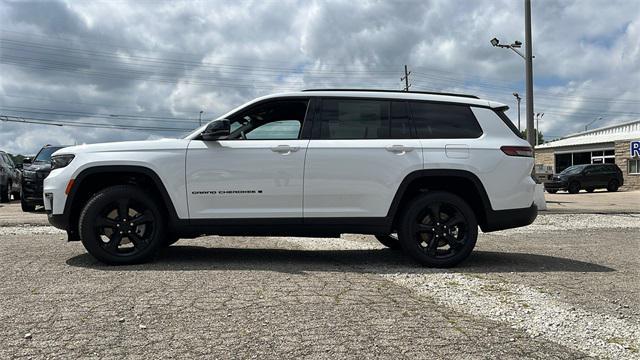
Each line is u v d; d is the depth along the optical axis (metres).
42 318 3.96
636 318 4.25
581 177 30.53
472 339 3.70
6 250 6.85
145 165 5.86
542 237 9.12
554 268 6.16
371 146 5.99
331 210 5.97
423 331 3.84
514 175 6.15
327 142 5.99
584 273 5.88
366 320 4.04
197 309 4.21
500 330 3.90
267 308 4.27
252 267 5.86
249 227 5.95
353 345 3.53
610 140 36.53
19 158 22.86
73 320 3.92
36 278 5.19
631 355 3.49
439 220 6.08
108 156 5.89
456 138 6.16
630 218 12.06
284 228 5.98
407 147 6.01
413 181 6.11
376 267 6.06
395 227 6.27
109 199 5.80
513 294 4.91
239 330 3.76
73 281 5.07
